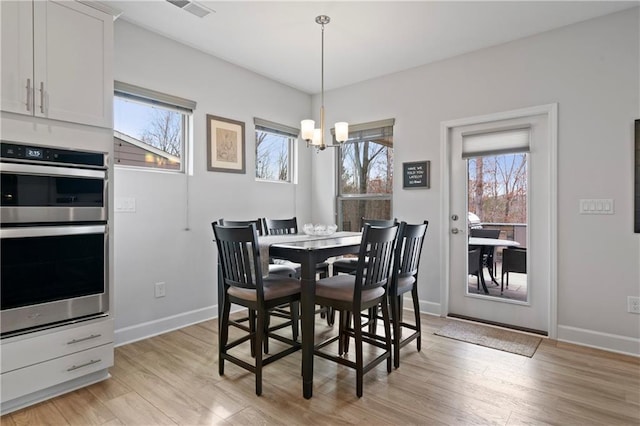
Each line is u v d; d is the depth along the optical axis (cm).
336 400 204
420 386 220
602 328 280
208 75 348
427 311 372
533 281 318
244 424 182
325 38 315
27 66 194
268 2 259
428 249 372
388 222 336
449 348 280
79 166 213
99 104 222
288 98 436
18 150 190
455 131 360
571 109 291
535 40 308
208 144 348
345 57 355
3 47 186
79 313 214
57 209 204
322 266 332
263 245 232
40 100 198
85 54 217
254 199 394
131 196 294
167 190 317
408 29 299
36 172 196
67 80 209
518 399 205
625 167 270
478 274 349
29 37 195
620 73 271
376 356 267
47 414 190
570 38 292
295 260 218
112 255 229
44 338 201
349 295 214
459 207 358
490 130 337
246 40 320
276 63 370
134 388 217
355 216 436
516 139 323
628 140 269
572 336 291
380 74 400
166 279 316
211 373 237
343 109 439
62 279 207
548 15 277
